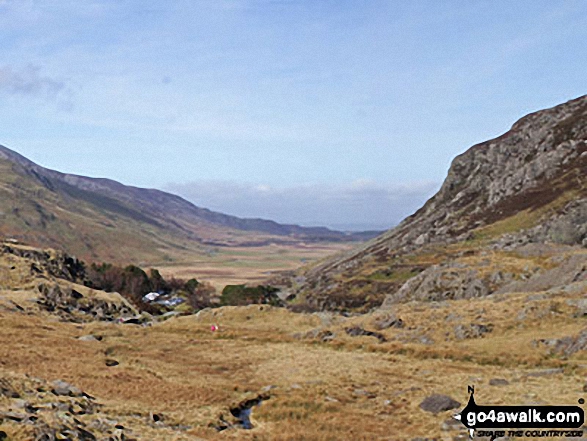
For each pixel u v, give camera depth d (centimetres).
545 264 9562
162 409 3647
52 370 4444
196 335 7988
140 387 4241
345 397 4238
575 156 19088
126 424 2911
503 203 19900
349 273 19400
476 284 9569
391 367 5269
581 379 4019
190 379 4834
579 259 8044
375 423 3497
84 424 2608
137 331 8231
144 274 19212
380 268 17700
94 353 5731
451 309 7006
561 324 5616
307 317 9000
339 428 3416
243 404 4125
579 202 14075
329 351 6344
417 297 10594
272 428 3488
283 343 7150
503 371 4669
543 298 6481
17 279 11162
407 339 6362
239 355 6312
